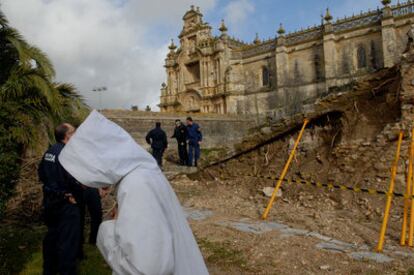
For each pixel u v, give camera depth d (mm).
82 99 11664
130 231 1924
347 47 42844
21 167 8531
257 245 6898
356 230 7859
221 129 36344
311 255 6289
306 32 46312
